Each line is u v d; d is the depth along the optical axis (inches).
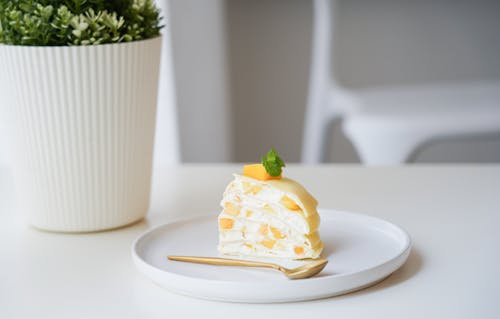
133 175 37.6
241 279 31.3
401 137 70.8
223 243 33.7
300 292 29.7
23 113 36.1
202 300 30.7
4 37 35.8
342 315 29.4
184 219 36.6
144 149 37.8
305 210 32.4
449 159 97.6
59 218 37.3
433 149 97.6
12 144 37.1
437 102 75.3
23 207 38.1
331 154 99.1
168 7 84.3
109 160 36.7
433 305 30.0
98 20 35.6
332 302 30.3
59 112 35.9
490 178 44.4
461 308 29.7
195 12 85.3
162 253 33.8
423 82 94.9
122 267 33.8
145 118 37.4
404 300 30.4
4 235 37.7
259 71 96.2
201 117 88.4
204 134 89.0
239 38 95.0
